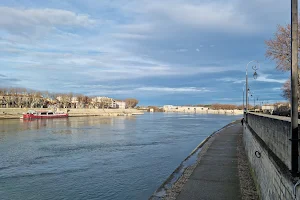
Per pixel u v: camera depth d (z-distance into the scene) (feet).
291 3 19.44
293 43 19.25
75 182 59.06
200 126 230.27
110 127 215.51
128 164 76.23
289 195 18.75
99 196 50.70
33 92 480.64
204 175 49.67
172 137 142.31
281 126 23.35
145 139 133.69
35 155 90.12
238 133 131.44
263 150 31.99
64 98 524.52
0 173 66.69
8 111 351.46
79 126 224.74
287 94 159.94
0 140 129.18
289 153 20.57
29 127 209.87
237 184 43.80
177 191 40.65
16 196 50.83
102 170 69.41
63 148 105.09
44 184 57.77
